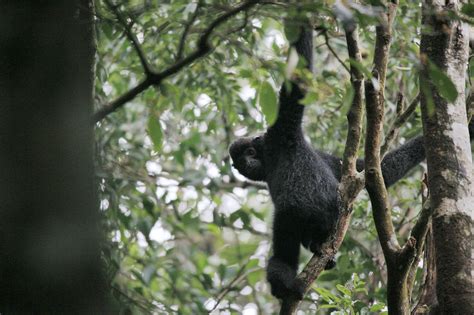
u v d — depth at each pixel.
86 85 7.77
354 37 10.56
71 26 7.60
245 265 18.66
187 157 18.84
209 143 18.69
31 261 6.94
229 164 18.28
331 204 12.59
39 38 7.33
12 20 7.30
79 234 7.24
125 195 14.10
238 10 7.63
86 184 7.45
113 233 11.91
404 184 17.25
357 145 10.97
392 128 11.62
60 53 7.44
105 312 7.41
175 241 18.97
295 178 12.93
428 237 10.39
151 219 14.43
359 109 10.89
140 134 17.31
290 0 7.71
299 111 13.28
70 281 7.09
